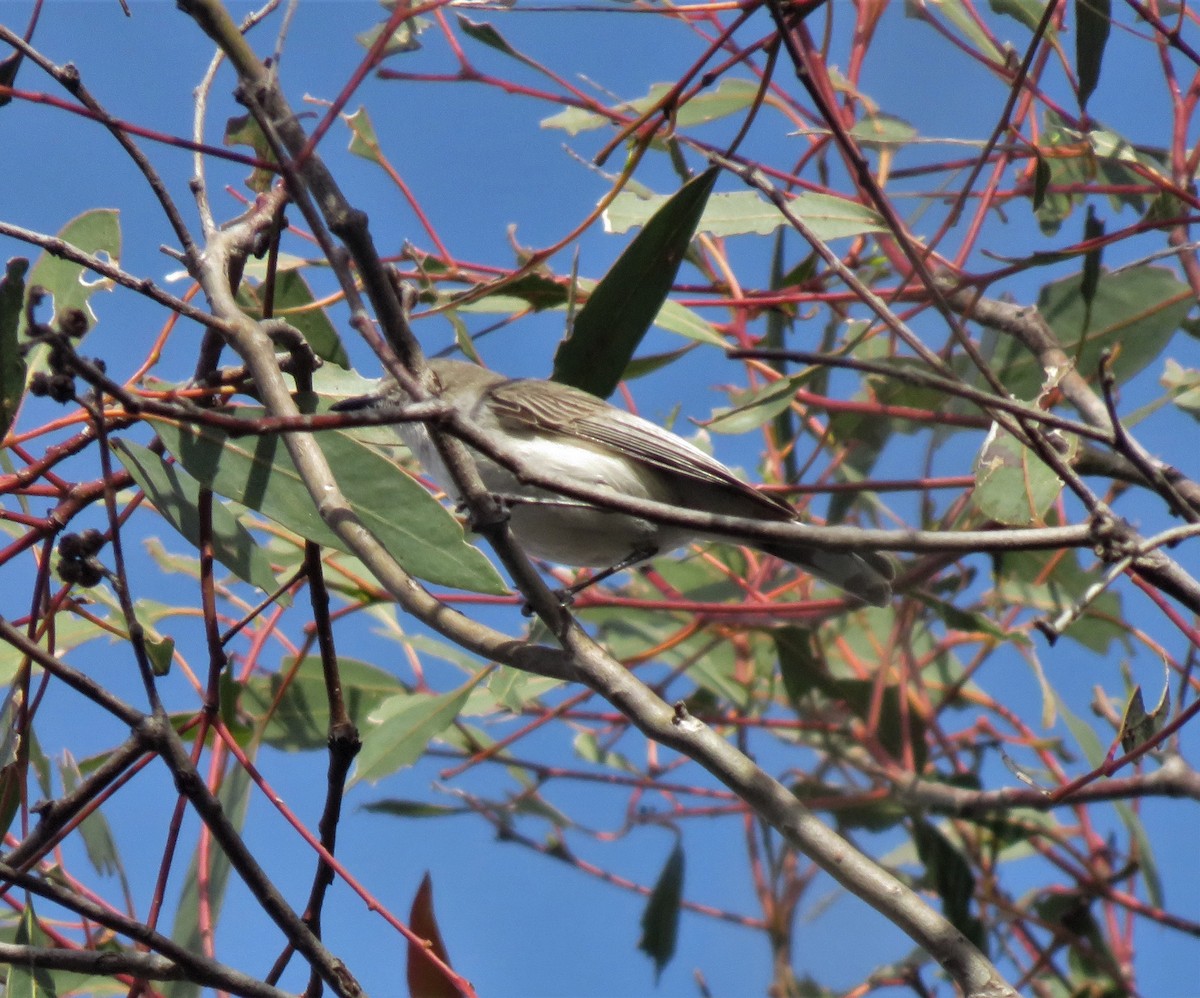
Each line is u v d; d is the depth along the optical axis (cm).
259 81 557
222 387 684
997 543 488
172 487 681
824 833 536
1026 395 959
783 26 618
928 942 519
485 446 471
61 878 747
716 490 938
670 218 760
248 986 522
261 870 521
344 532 637
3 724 652
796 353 509
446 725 888
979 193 954
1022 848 1084
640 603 988
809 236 590
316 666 966
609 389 795
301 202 532
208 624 629
